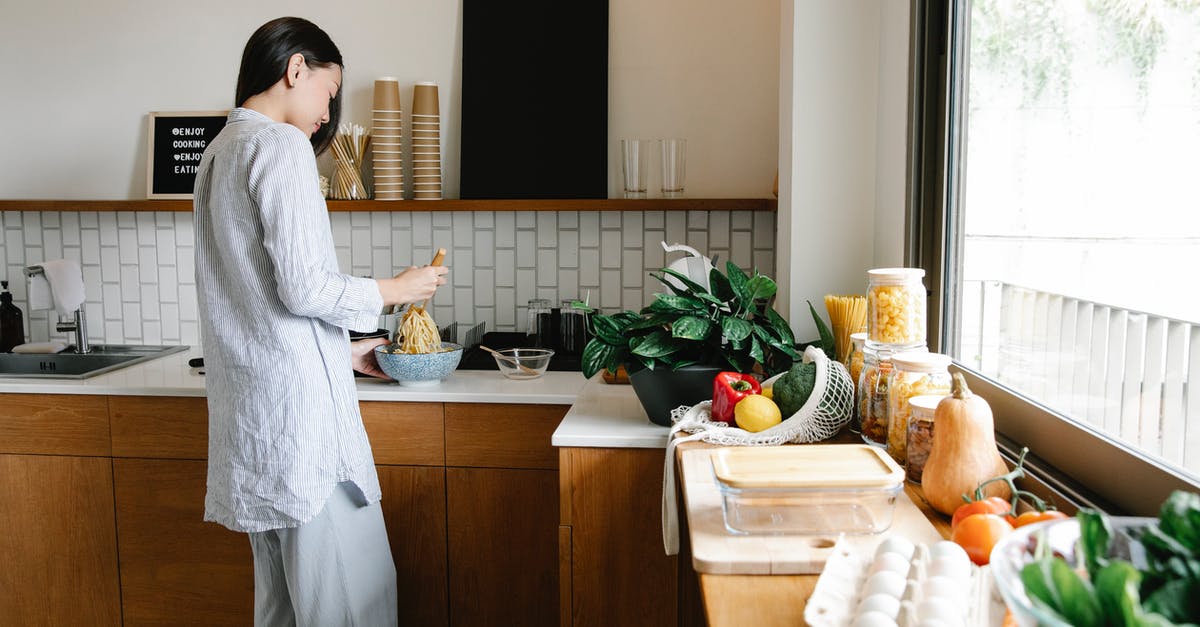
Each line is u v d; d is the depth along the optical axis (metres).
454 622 2.48
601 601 1.88
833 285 2.21
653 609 1.87
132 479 2.53
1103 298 1.18
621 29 2.89
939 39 1.83
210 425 1.94
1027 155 1.43
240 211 1.78
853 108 2.16
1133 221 1.09
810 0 2.14
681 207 2.74
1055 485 1.25
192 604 2.56
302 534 1.91
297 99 1.96
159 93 3.08
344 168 2.91
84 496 2.56
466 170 2.94
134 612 2.59
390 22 2.97
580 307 1.96
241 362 1.85
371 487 2.03
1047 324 1.37
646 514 1.84
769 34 2.85
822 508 1.15
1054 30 1.32
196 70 3.05
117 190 3.13
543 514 2.40
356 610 2.00
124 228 3.12
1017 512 1.21
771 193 2.88
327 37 2.01
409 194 3.02
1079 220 1.24
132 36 3.07
